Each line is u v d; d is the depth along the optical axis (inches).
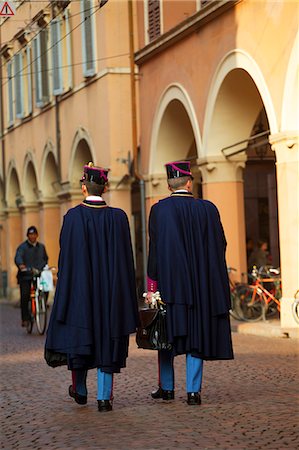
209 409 498.9
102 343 501.7
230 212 1171.3
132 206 1737.2
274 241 1395.2
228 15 1075.9
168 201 521.3
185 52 1213.7
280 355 766.5
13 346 967.0
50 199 1915.6
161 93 1306.6
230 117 1152.8
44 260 1133.7
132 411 502.9
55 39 1664.6
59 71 1679.4
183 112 1310.3
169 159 1354.6
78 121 1635.1
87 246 507.5
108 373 506.6
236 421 462.9
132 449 406.9
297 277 962.7
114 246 512.7
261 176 1640.0
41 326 1098.7
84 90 1593.3
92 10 1493.6
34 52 1807.3
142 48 1349.7
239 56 1054.4
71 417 498.0
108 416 491.5
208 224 521.0
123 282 510.9
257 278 1087.0
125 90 1487.5
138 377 655.1
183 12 1245.1
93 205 517.3
